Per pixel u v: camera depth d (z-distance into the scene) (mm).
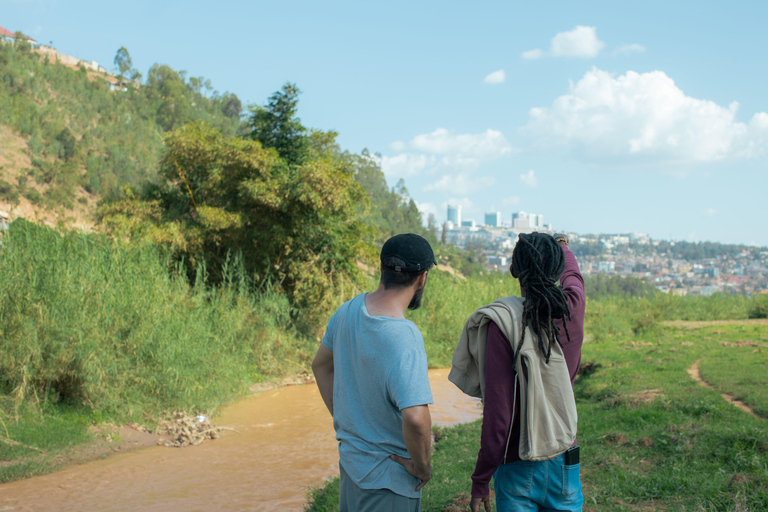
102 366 8148
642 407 6957
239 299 12555
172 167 13727
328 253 14305
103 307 8664
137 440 7691
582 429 6246
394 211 113250
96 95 119000
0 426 6910
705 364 10336
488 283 22516
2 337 7582
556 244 1973
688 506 3688
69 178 77062
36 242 9023
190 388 9070
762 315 26734
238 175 13375
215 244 13859
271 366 12406
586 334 18797
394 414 1812
